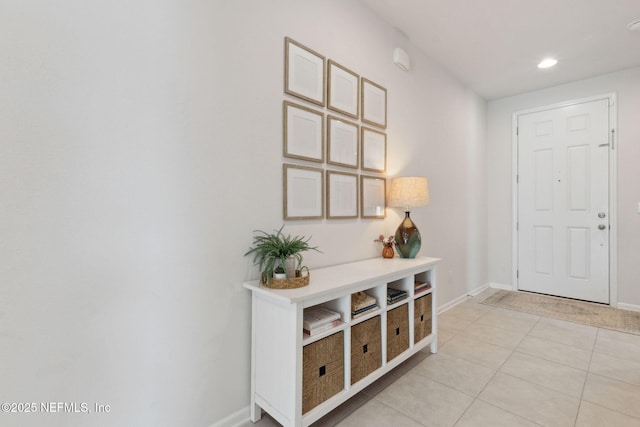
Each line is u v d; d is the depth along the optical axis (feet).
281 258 4.94
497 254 13.42
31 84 3.32
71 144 3.56
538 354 7.38
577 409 5.35
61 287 3.51
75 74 3.58
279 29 5.67
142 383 4.11
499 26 8.19
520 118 12.77
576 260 11.54
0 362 3.18
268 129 5.49
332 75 6.65
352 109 7.14
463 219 11.71
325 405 4.84
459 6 7.41
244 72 5.14
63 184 3.51
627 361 7.00
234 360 5.06
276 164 5.62
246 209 5.18
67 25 3.53
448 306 10.71
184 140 4.46
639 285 10.33
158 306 4.24
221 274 4.88
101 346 3.79
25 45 3.29
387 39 8.19
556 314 10.10
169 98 4.31
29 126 3.31
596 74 10.91
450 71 10.77
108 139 3.81
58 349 3.50
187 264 4.51
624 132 10.56
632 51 9.34
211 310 4.77
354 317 5.48
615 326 9.03
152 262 4.18
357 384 5.42
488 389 5.98
